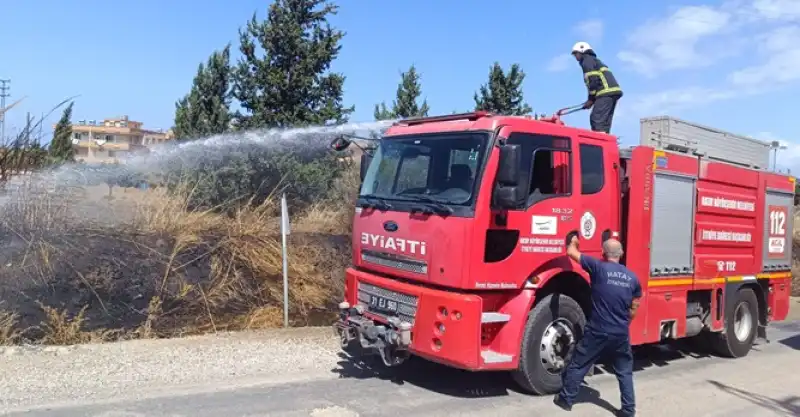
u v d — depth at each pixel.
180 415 6.00
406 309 6.99
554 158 7.21
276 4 14.52
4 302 8.66
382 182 7.65
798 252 21.08
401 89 18.84
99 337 8.84
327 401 6.67
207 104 14.49
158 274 10.08
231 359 8.16
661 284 8.49
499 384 7.68
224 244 11.22
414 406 6.70
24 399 6.23
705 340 10.23
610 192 7.82
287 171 13.51
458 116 7.25
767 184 10.65
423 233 6.84
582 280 7.53
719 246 9.55
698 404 7.47
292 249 12.02
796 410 7.46
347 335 7.55
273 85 14.23
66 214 10.11
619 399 7.45
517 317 6.94
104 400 6.32
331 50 14.88
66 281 9.30
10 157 9.91
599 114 8.88
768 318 11.00
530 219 6.95
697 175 9.05
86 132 62.16
